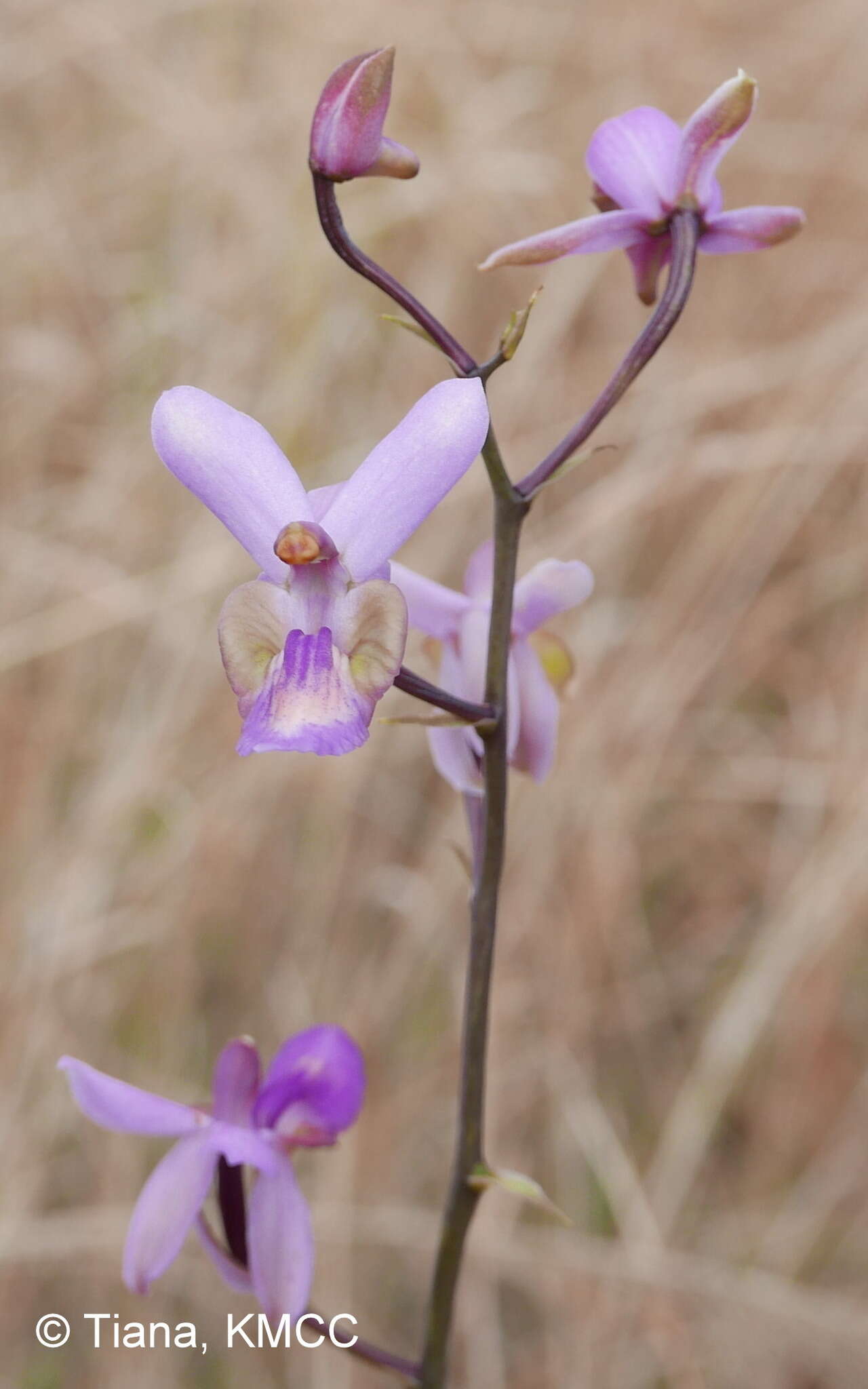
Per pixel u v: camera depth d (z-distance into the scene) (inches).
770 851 22.2
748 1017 19.1
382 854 20.7
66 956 18.5
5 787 19.8
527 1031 20.1
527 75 24.8
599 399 11.9
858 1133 19.7
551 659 12.8
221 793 19.4
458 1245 12.4
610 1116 20.6
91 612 19.9
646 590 22.4
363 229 21.6
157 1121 12.4
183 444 11.4
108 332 22.9
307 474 20.8
